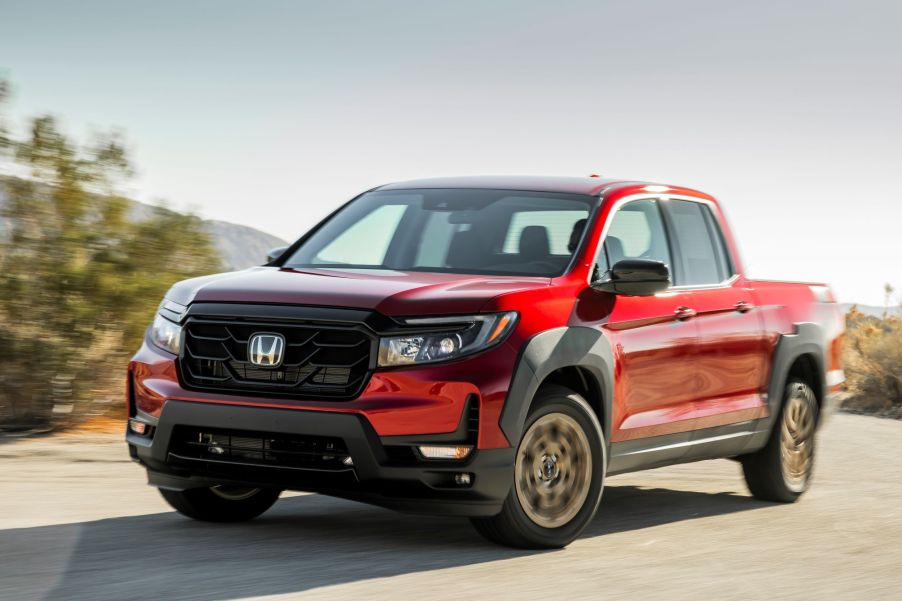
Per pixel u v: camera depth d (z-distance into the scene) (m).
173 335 6.78
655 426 7.69
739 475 11.18
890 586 6.25
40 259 12.51
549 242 7.57
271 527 7.32
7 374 12.02
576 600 5.63
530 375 6.57
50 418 12.25
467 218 7.91
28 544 6.49
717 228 8.98
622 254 7.81
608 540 7.32
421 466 6.35
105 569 5.91
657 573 6.34
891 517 8.71
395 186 8.66
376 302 6.46
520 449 6.62
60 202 12.81
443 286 6.75
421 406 6.31
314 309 6.46
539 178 8.45
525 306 6.74
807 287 9.82
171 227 13.38
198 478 6.72
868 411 22.05
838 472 11.84
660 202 8.45
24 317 12.35
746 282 9.04
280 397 6.41
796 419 9.48
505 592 5.72
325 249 8.09
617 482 10.48
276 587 5.62
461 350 6.43
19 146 12.70
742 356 8.69
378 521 7.65
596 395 7.20
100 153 13.12
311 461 6.40
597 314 7.21
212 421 6.48
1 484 8.66
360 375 6.36
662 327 7.77
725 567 6.59
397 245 7.93
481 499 6.46
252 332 6.50
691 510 8.87
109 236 13.05
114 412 12.95
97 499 8.13
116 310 12.63
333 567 6.14
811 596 5.95
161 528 7.12
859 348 23.50
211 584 5.64
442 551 6.67
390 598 5.49
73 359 12.20
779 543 7.47
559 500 6.84
